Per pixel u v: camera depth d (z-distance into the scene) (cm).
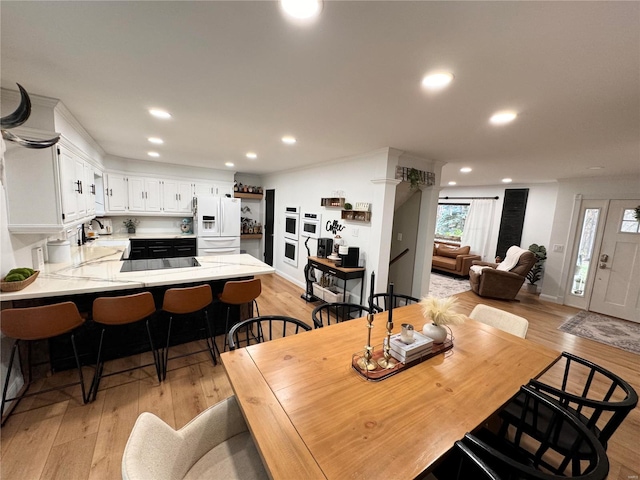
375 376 132
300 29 119
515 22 107
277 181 609
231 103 207
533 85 158
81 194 285
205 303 249
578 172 428
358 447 92
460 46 125
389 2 99
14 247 214
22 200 206
